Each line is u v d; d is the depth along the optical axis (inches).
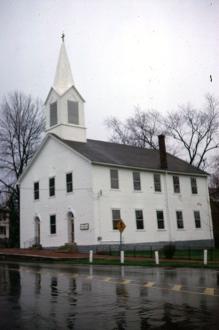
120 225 1208.8
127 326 349.7
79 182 1491.1
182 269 904.3
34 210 1711.4
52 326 352.5
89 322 366.0
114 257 1234.6
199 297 486.3
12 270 932.6
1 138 2047.2
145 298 489.4
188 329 335.3
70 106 1658.5
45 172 1672.0
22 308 438.0
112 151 1704.0
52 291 568.1
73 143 1604.3
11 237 2059.5
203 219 1866.4
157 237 1627.7
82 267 988.6
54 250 1518.2
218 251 1567.4
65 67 1707.7
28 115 2097.7
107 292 544.7
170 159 1952.5
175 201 1750.7
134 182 1601.9
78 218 1477.6
